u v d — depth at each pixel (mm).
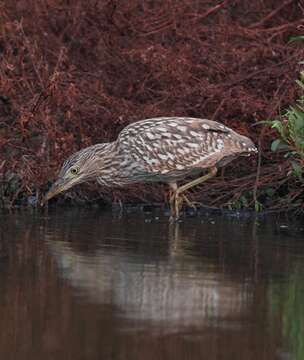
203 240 12969
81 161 14539
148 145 14414
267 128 15352
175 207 14633
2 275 10812
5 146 15812
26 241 12633
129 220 14531
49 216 14711
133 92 16172
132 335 8867
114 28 16359
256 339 8820
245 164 15734
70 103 15367
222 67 15781
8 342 8641
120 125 15789
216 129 14406
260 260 11758
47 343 8633
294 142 13891
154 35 16406
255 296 10148
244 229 13930
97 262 11477
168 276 10883
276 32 16203
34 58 15875
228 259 11789
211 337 8852
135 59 15875
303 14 16406
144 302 9844
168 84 15812
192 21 16172
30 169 15570
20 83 15906
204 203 15578
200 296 10094
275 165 15461
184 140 14352
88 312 9500
